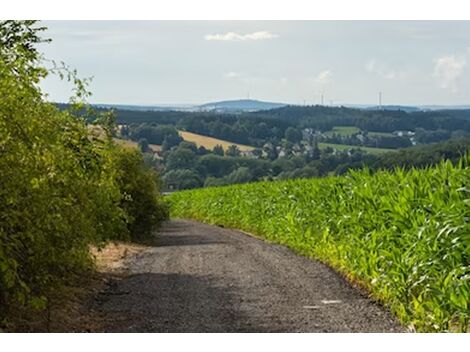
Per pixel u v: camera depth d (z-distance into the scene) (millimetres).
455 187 11516
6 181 8016
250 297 12391
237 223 36875
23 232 8469
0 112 8000
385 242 12750
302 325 9914
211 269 16656
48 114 9477
